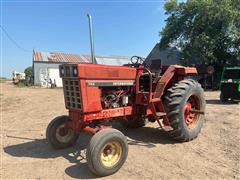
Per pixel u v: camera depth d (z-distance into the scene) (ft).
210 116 31.27
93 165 15.05
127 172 16.03
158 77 21.31
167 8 100.83
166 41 102.42
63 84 18.33
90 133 17.24
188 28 97.25
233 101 46.52
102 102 18.65
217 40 92.38
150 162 17.43
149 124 27.27
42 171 16.33
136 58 22.62
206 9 90.17
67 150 19.88
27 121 31.09
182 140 21.35
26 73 165.89
